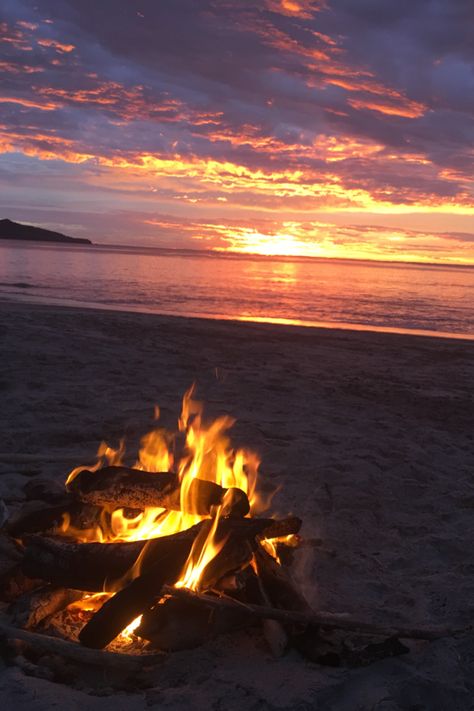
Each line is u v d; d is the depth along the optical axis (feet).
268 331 53.88
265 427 23.63
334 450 21.27
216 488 10.78
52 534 11.39
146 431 22.34
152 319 57.41
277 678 9.17
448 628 10.52
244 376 33.22
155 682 9.19
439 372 39.01
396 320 81.20
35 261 197.57
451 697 8.84
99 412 24.25
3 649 9.62
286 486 17.89
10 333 42.19
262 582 10.67
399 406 28.78
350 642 10.19
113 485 10.96
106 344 40.75
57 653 9.43
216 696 8.70
